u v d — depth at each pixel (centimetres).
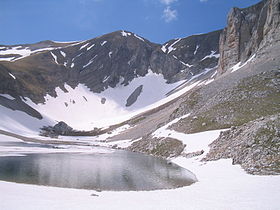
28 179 3578
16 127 13738
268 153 3566
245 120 5716
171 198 2481
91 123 18988
